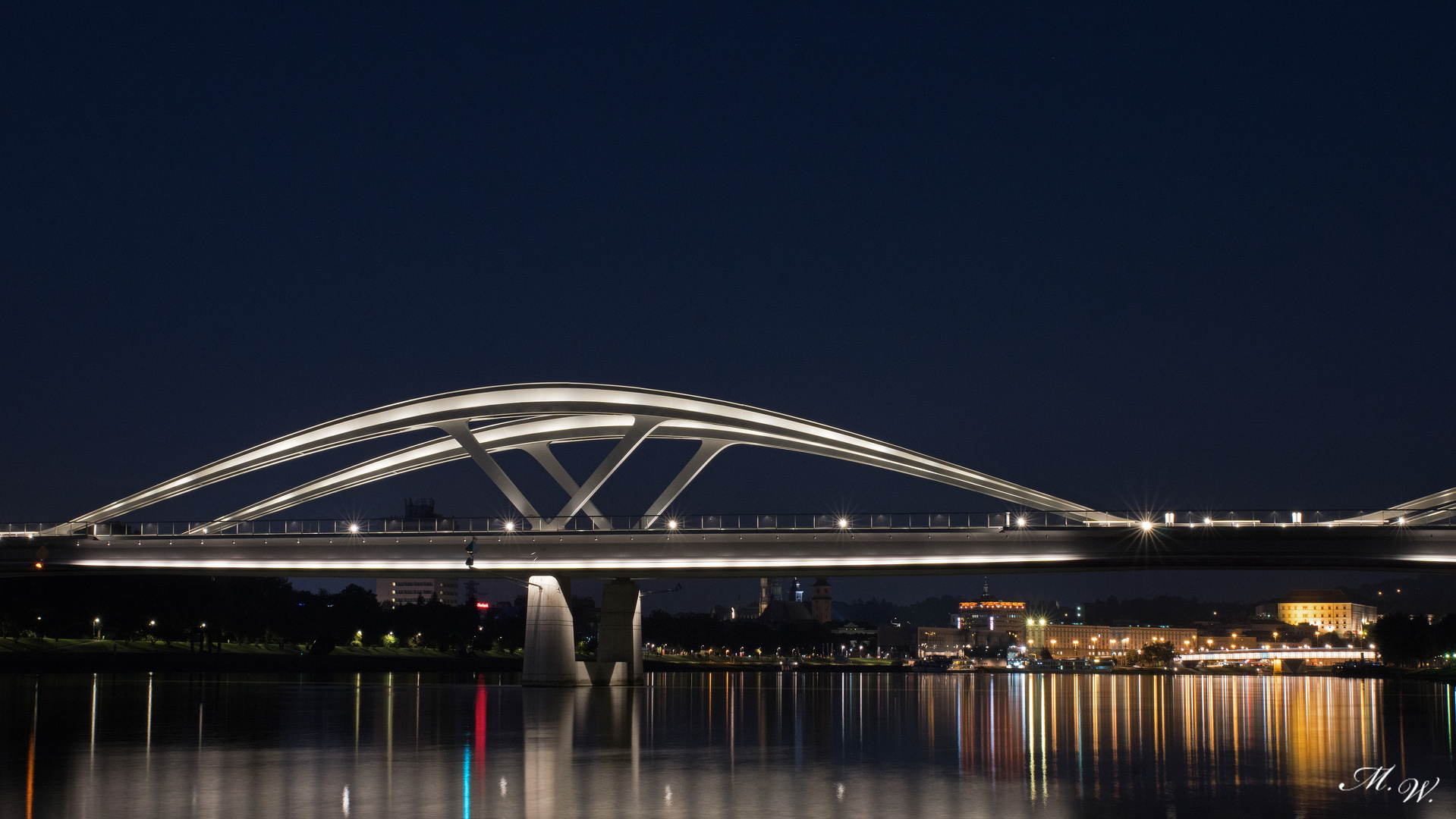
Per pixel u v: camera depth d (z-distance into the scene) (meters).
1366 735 49.94
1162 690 117.00
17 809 26.78
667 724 53.03
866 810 27.23
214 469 94.12
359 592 192.62
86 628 137.62
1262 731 52.06
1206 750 42.06
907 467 88.62
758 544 82.25
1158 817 26.69
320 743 41.84
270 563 87.50
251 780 31.61
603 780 32.22
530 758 37.53
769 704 74.31
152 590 136.00
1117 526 77.25
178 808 27.00
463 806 27.28
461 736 45.06
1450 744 45.25
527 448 92.50
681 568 84.38
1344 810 27.92
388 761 36.16
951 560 79.25
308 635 173.88
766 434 89.25
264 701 70.00
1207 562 77.00
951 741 45.28
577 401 90.31
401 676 134.88
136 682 95.31
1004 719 60.19
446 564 86.25
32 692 77.44
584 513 87.81
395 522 88.62
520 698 75.62
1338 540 74.69
